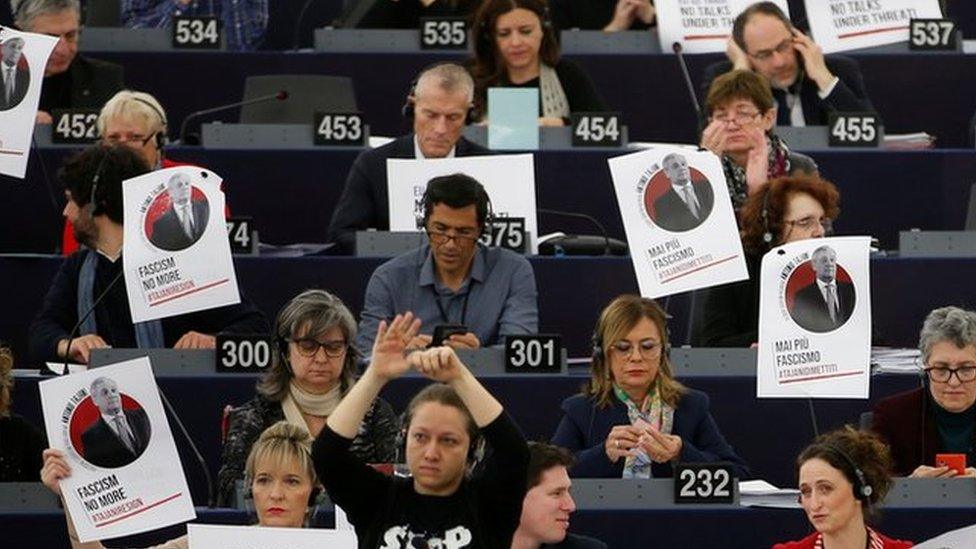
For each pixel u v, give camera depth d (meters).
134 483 14.21
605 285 18.64
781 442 17.00
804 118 21.61
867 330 15.05
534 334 16.72
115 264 17.06
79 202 17.08
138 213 15.68
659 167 15.97
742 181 18.84
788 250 15.18
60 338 16.89
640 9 24.06
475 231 17.14
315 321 15.26
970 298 18.73
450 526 12.29
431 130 19.06
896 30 23.45
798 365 15.09
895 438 15.97
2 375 15.58
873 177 20.89
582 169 20.47
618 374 15.59
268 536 13.18
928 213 20.91
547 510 14.02
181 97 23.08
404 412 14.82
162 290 15.62
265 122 21.69
